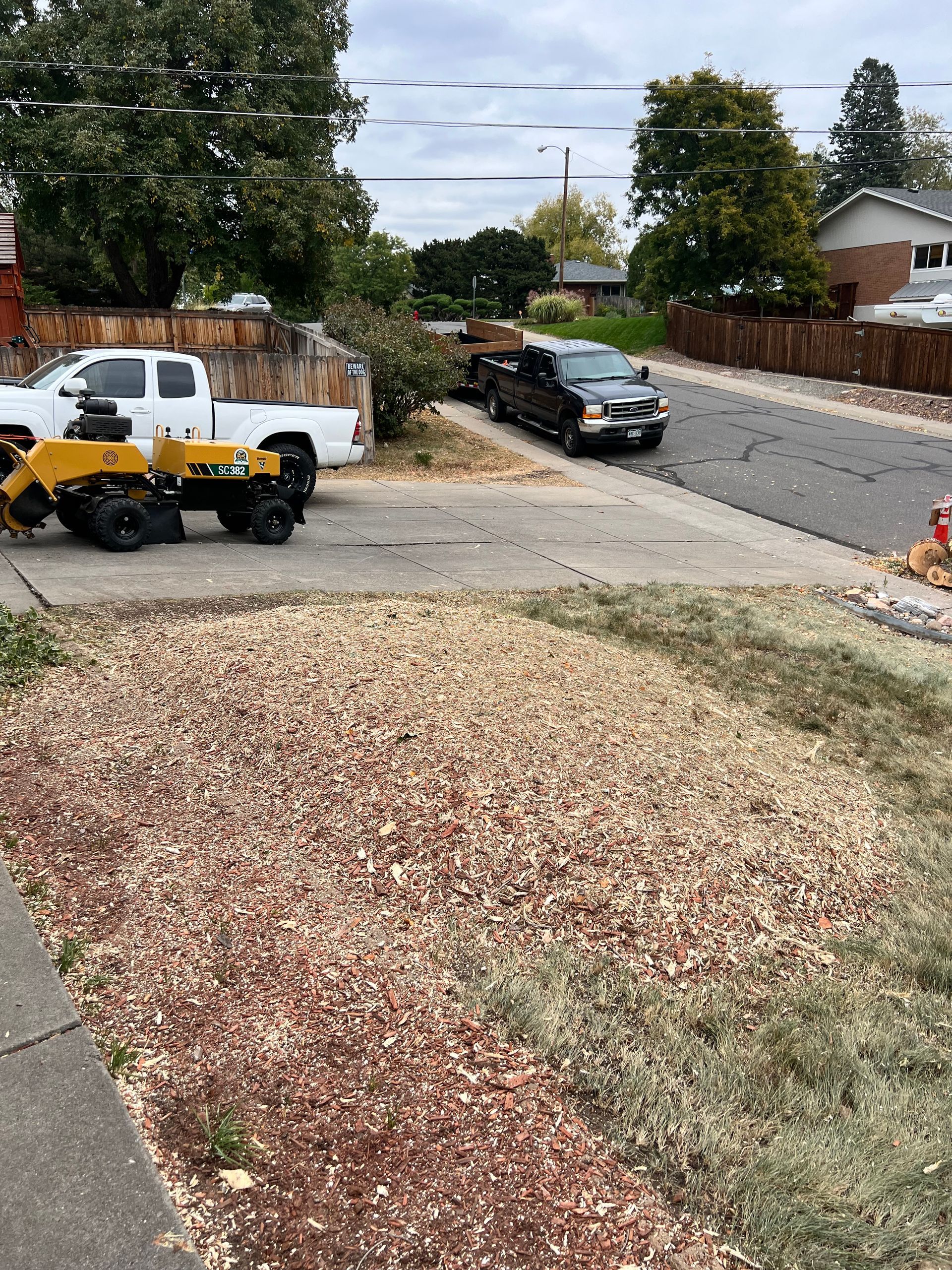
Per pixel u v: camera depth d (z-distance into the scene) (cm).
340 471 1670
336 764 442
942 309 2819
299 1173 246
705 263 3797
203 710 507
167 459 978
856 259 4000
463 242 6862
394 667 526
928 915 415
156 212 2348
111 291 4003
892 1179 264
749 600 1036
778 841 441
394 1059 286
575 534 1300
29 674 572
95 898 356
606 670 600
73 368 1084
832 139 6512
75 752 474
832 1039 325
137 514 941
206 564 928
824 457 1981
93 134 2164
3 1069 267
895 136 6538
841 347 2972
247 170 2348
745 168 3516
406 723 466
